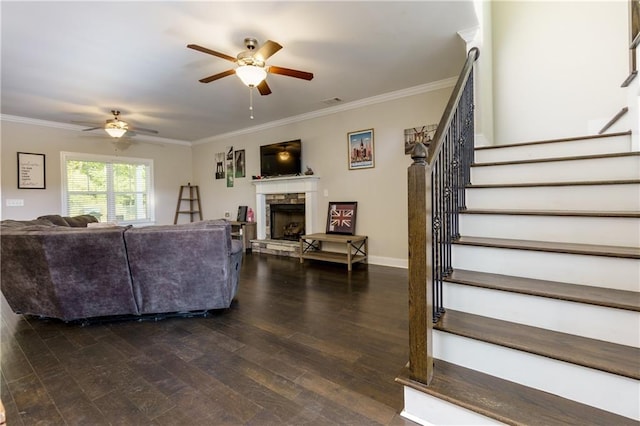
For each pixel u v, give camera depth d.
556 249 1.69
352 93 4.66
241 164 7.05
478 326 1.59
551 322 1.53
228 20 2.70
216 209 7.70
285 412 1.56
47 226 2.96
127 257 2.66
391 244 4.84
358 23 2.80
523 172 2.41
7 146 5.55
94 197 6.65
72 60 3.40
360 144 5.07
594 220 1.81
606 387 1.25
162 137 7.62
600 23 3.23
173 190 7.91
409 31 2.96
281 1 2.45
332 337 2.40
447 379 1.47
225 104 5.05
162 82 4.05
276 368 1.97
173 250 2.67
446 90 4.23
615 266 1.57
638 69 2.18
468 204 2.39
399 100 4.63
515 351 1.42
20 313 2.89
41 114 5.46
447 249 1.93
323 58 3.50
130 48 3.15
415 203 1.39
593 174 2.18
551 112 3.47
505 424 1.22
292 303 3.19
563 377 1.33
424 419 1.45
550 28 3.46
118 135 5.31
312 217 5.58
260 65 2.94
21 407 1.63
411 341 1.45
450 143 1.95
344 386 1.77
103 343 2.37
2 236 2.62
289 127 6.04
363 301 3.22
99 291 2.70
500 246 1.84
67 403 1.66
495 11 3.74
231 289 2.96
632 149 2.28
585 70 3.30
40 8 2.47
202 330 2.58
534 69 3.54
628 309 1.35
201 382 1.83
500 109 3.73
